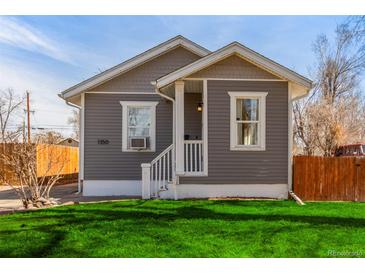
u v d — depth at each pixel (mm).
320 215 6012
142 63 10227
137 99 10133
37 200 7367
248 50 8227
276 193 8328
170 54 10398
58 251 4012
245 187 8320
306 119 17750
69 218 5801
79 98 10375
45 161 11875
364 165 8453
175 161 8273
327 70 21391
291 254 3895
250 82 8422
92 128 9930
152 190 9016
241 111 8562
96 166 9859
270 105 8438
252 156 8359
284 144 8422
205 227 5086
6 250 4051
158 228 5035
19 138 9086
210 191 8281
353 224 5289
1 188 12453
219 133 8328
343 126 17328
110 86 10078
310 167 8477
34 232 4832
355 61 20406
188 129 10227
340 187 8445
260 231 4840
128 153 9992
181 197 8234
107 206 7094
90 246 4184
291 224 5266
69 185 13523
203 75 8359
